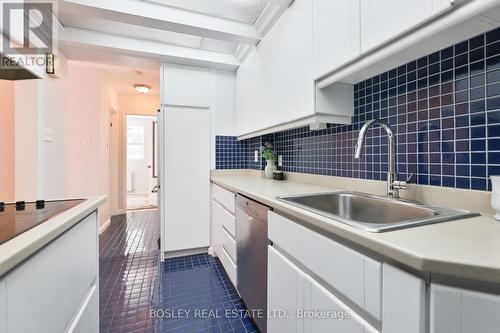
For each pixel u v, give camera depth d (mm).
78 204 1102
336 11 1182
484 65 893
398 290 583
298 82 1522
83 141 3400
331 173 1745
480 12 681
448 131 1013
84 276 1018
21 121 1428
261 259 1368
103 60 2514
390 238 633
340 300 791
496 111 862
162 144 2588
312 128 1686
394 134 1259
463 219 819
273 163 2477
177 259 2576
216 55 2582
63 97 2158
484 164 897
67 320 848
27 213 917
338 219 814
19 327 571
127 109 4793
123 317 1600
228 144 2840
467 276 484
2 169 1320
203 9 1822
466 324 501
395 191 1170
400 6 867
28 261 612
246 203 1603
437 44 980
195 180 2697
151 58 2490
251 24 2008
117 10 1670
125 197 4785
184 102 2646
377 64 1196
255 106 2205
